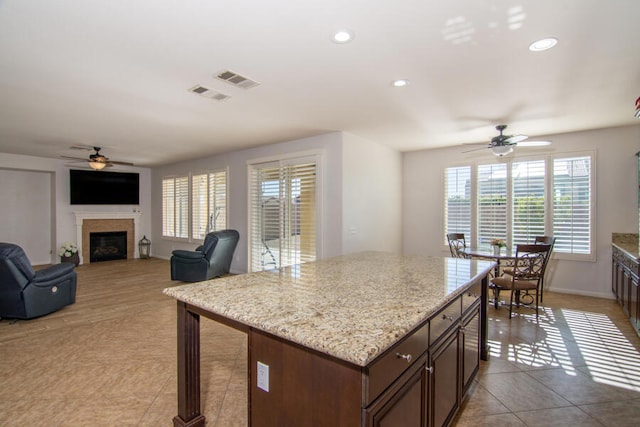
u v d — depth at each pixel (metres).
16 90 3.13
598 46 2.31
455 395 1.96
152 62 2.56
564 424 2.03
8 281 3.72
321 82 2.96
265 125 4.43
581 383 2.50
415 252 6.39
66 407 2.19
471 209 5.75
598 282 4.73
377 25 2.05
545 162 5.07
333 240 4.90
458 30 2.12
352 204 4.98
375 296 1.69
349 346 1.09
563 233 4.96
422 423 1.51
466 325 2.16
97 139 5.32
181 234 7.99
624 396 2.33
